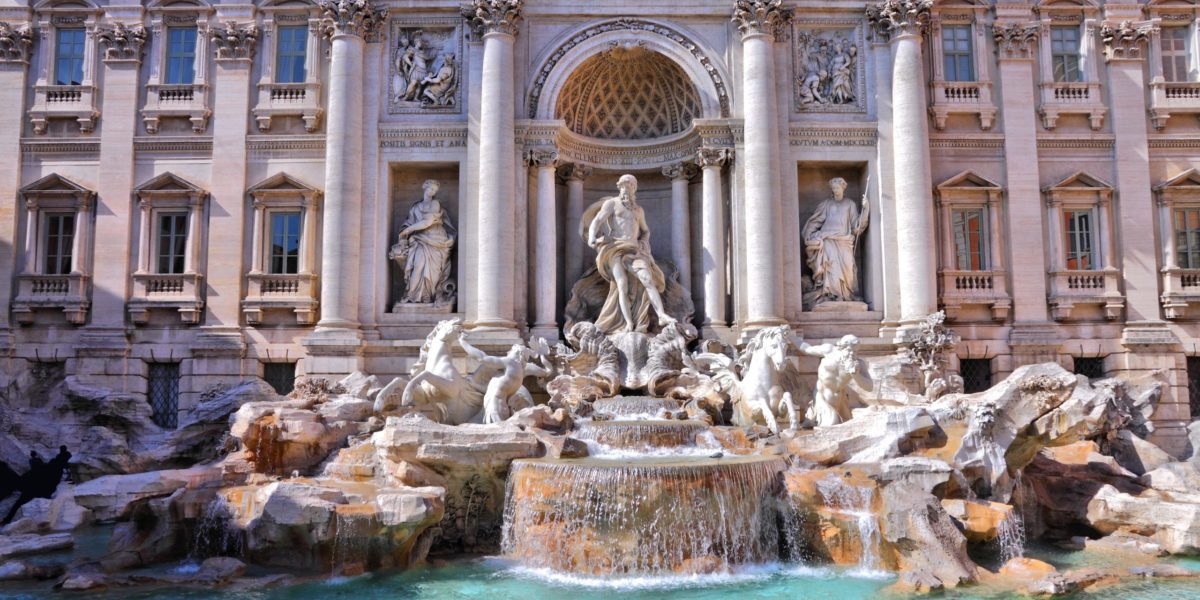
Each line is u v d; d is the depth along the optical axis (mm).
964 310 29531
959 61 30875
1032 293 29609
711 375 26453
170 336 29250
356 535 17406
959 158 30297
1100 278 29812
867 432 20562
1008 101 30422
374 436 20672
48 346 29234
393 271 29875
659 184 32219
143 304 29031
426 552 18641
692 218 31078
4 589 16906
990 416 20359
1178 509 19750
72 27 30828
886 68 29750
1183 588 16641
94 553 19453
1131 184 30312
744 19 28984
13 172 29891
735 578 17281
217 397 26141
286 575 17391
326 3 29078
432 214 29359
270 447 21203
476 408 24125
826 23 30172
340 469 20469
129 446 26266
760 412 23125
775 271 27906
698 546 17672
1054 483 22453
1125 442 25688
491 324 27547
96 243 29484
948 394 23859
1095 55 30828
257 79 30281
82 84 30172
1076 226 30453
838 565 18141
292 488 18109
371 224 28938
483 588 16609
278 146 29828
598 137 31984
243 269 29422
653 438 21297
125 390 28812
